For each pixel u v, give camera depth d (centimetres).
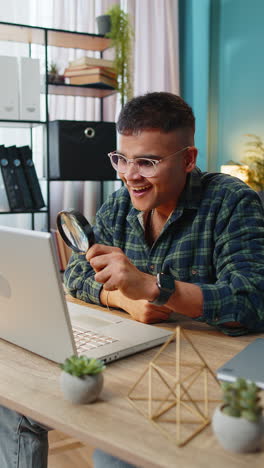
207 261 137
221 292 116
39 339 97
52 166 328
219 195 137
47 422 75
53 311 89
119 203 155
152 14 417
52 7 363
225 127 432
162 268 142
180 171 129
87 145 328
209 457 64
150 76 421
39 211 311
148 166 124
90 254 110
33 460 111
